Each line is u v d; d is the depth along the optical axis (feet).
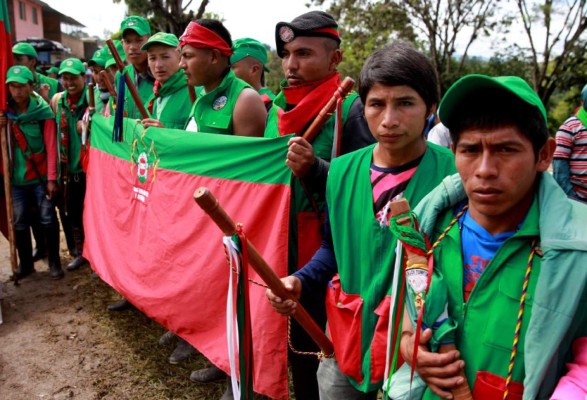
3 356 11.23
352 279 5.52
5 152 14.17
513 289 3.76
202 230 8.86
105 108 15.14
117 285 10.88
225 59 9.12
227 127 8.87
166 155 9.47
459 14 70.08
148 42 11.37
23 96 14.35
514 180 3.60
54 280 15.55
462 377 3.95
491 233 4.02
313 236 7.50
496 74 73.61
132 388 9.93
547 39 61.57
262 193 7.68
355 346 5.40
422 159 5.41
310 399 7.84
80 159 15.89
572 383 3.44
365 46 75.51
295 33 7.26
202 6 45.47
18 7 110.42
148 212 10.03
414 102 5.09
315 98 7.32
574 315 3.46
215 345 8.63
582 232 3.42
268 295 5.67
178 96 11.74
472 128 3.67
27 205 15.60
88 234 12.91
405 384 4.49
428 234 4.35
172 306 9.28
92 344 11.68
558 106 69.62
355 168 5.60
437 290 4.09
